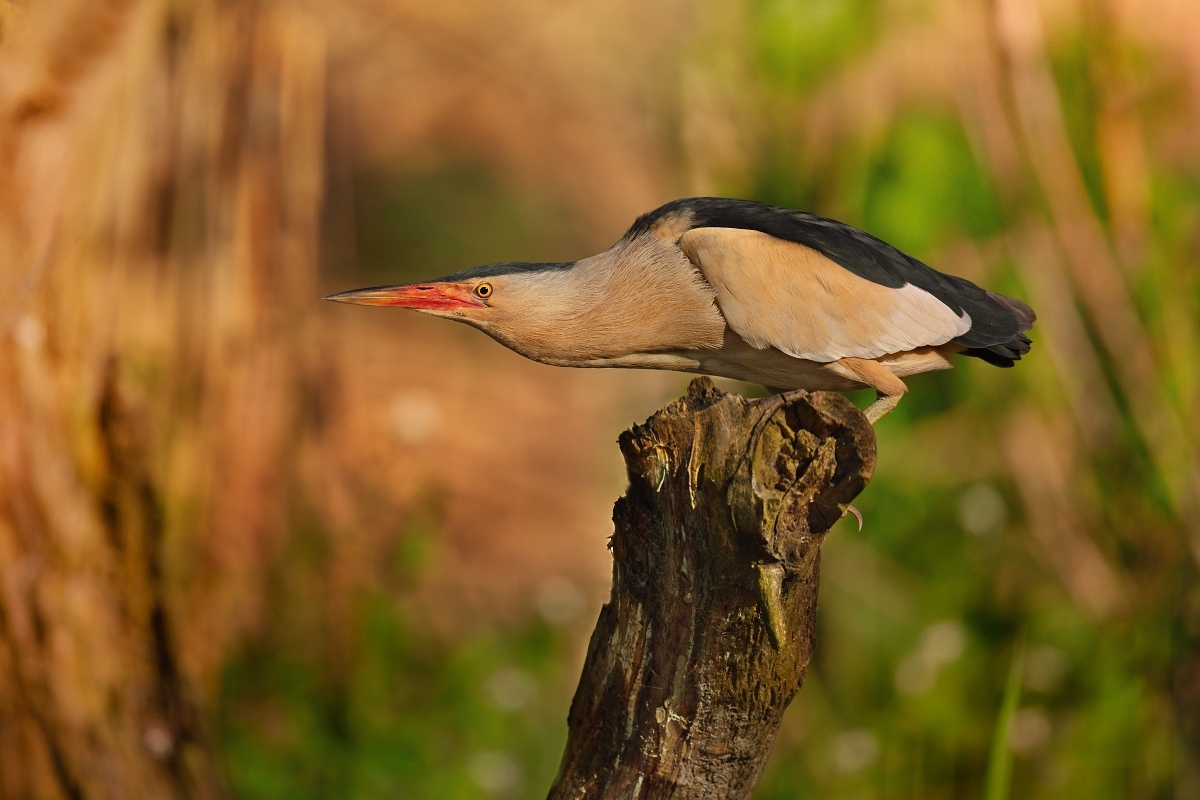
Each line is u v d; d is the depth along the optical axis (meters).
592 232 18.52
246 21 10.22
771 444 5.05
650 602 5.39
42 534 8.38
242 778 9.91
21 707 8.42
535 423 16.20
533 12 17.42
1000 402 11.65
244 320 10.46
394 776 10.19
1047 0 11.13
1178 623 10.52
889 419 12.31
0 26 7.86
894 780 10.29
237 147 10.27
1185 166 11.46
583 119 18.12
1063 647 10.80
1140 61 11.10
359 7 16.98
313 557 11.20
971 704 10.62
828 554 11.64
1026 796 10.11
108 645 8.70
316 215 10.93
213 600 10.41
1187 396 10.88
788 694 5.32
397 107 19.36
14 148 8.05
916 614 11.31
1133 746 10.16
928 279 7.79
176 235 10.02
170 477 9.91
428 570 12.10
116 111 8.58
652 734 5.41
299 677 10.71
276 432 10.95
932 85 11.70
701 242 7.54
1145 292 10.96
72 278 8.48
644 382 15.18
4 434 8.22
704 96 12.08
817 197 12.03
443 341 17.53
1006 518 11.67
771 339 7.46
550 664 11.64
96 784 8.62
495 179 19.70
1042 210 10.99
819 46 11.64
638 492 5.45
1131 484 11.06
